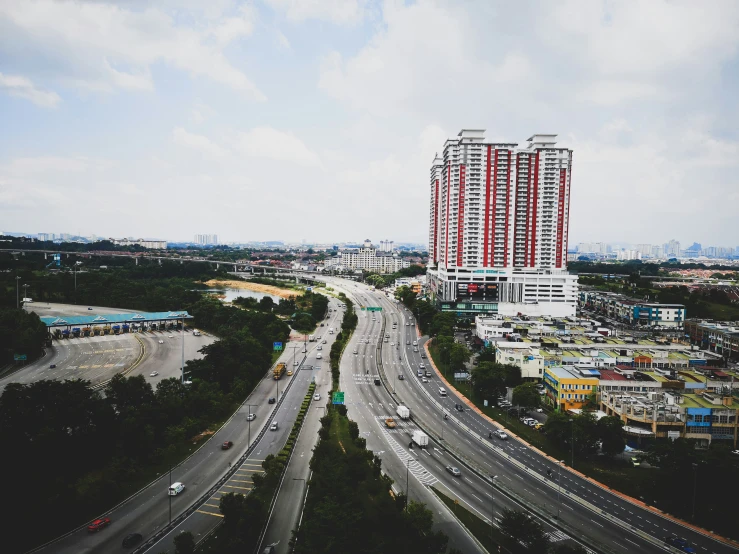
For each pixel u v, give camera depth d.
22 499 106.06
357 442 141.75
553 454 148.62
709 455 123.50
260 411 179.00
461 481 132.38
